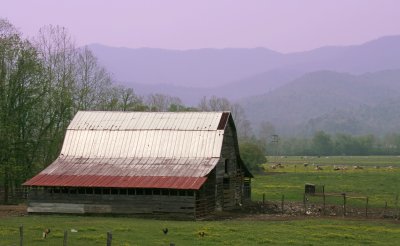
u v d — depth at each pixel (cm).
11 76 9588
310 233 5516
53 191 7500
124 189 7256
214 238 5100
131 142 8131
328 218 7131
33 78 9881
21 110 9800
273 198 10038
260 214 7806
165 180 7156
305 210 8031
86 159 8031
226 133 8275
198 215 7056
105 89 14325
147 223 6322
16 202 9375
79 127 8481
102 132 8344
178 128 8162
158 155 7888
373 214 7719
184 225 6081
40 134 10331
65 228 5681
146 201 7162
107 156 8031
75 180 7388
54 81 11244
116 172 7556
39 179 7475
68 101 10762
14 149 9538
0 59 9519
